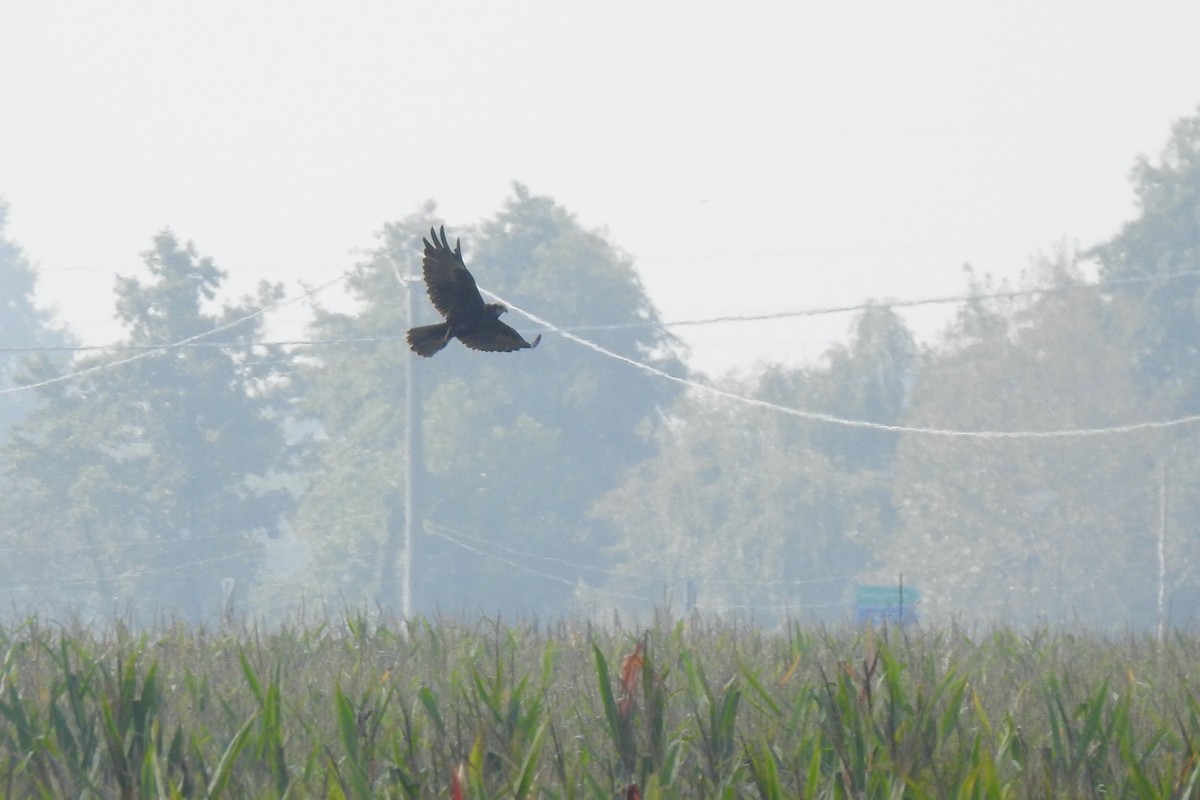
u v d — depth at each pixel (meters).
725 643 12.38
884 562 55.91
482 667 11.57
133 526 51.62
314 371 55.50
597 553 54.69
